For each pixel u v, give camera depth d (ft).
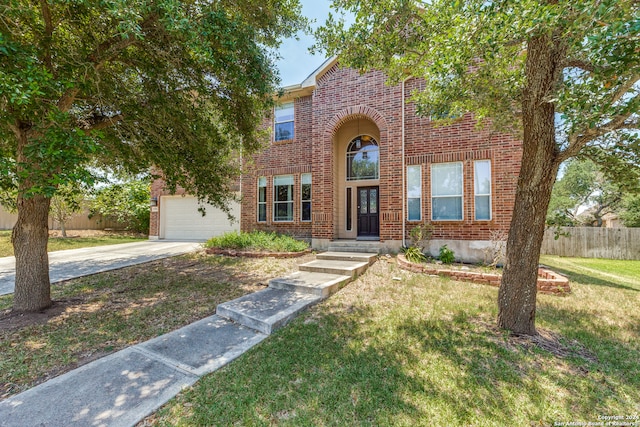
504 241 24.56
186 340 12.00
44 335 12.43
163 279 21.54
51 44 13.55
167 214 48.83
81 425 7.16
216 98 18.80
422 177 29.19
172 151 18.52
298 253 29.50
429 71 13.41
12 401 8.05
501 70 14.33
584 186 59.98
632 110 7.22
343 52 14.30
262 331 12.87
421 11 12.55
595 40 6.86
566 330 12.46
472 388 8.55
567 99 8.52
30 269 15.29
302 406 7.84
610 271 26.99
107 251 34.68
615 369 9.56
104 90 15.71
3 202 17.76
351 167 37.17
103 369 9.75
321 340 11.69
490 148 26.66
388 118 30.53
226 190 23.99
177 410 7.74
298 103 36.58
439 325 12.94
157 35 14.14
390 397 8.14
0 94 9.44
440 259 26.63
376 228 35.91
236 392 8.48
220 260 28.14
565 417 7.47
